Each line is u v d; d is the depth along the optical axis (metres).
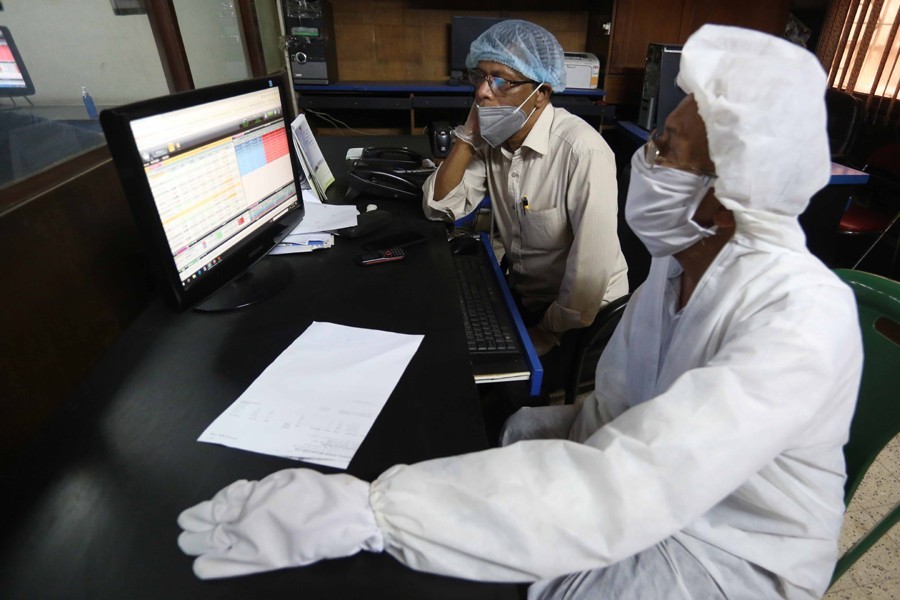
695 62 0.59
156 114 0.75
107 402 0.76
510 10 3.47
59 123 1.06
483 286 1.24
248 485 0.57
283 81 1.12
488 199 1.84
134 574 0.53
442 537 0.50
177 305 0.84
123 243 1.05
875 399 0.81
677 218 0.70
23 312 0.80
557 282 1.56
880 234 2.38
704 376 0.54
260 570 0.53
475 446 0.68
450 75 3.56
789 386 0.52
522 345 1.05
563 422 1.06
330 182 1.73
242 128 0.98
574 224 1.38
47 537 0.57
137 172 0.72
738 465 0.51
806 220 2.28
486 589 0.52
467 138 1.44
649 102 2.96
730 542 0.70
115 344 0.89
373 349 0.87
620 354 0.95
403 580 0.53
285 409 0.74
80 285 0.92
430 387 0.78
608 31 3.27
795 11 3.41
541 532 0.50
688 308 0.71
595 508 0.50
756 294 0.62
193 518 0.56
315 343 0.89
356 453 0.66
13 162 0.89
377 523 0.53
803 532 0.69
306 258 1.22
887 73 2.89
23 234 0.80
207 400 0.76
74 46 1.11
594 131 1.37
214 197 0.92
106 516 0.59
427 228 1.42
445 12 3.43
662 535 0.51
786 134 0.54
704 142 0.63
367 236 1.33
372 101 3.19
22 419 0.80
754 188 0.58
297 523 0.52
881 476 1.61
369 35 3.47
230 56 2.23
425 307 1.01
